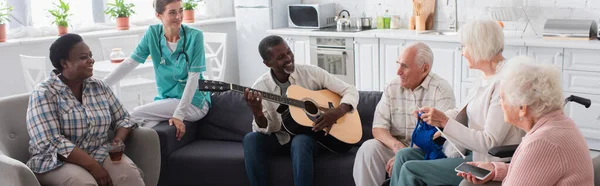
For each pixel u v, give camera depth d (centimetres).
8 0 530
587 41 448
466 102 280
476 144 259
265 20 618
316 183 319
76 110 298
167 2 355
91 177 285
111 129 324
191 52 361
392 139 308
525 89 209
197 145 358
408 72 303
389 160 302
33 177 266
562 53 455
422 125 290
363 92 352
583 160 206
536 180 204
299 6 602
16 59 519
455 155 282
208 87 298
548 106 208
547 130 206
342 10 621
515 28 521
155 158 317
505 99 216
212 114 371
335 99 338
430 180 271
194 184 346
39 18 561
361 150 309
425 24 556
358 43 558
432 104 306
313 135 322
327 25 611
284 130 330
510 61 223
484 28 268
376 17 597
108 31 577
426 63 303
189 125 365
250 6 625
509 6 516
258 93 307
